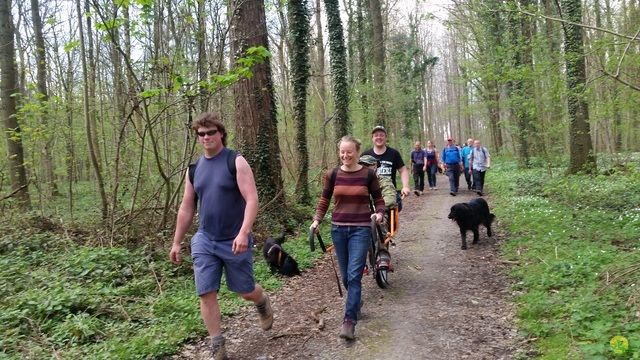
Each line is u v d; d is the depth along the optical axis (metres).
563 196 9.59
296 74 11.89
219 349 3.45
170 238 6.96
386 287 5.40
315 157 17.72
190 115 7.05
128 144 9.62
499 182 14.66
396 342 3.82
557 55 8.41
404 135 23.34
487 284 5.30
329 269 6.53
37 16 13.89
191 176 3.59
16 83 11.45
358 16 21.31
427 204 12.05
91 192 14.80
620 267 4.55
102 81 10.41
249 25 8.62
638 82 7.86
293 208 9.66
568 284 4.58
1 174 10.42
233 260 3.46
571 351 3.20
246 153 8.95
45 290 4.95
